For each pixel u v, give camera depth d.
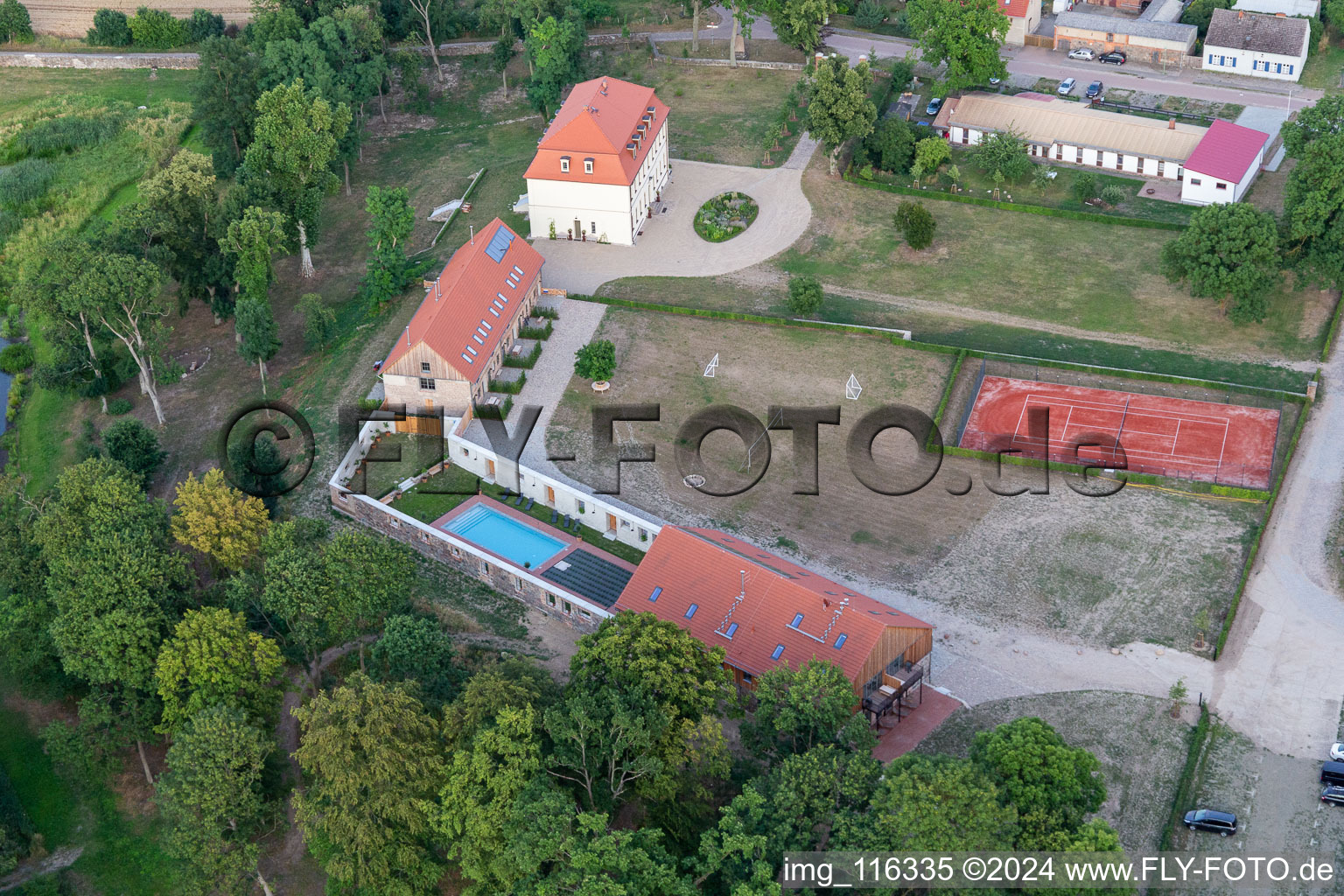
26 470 148.88
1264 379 142.50
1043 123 184.25
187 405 152.88
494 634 118.19
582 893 84.06
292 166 164.50
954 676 110.81
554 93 192.62
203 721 99.44
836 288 161.00
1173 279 150.12
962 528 126.00
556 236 171.50
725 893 92.00
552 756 91.81
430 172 194.50
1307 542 121.94
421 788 94.38
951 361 146.25
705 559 112.94
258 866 103.81
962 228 170.25
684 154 189.75
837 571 122.00
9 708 120.38
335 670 117.19
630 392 143.75
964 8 185.25
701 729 92.88
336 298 168.12
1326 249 145.38
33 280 146.00
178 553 116.19
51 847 107.94
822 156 186.12
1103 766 102.12
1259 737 103.88
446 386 137.50
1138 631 114.19
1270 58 195.50
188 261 161.38
